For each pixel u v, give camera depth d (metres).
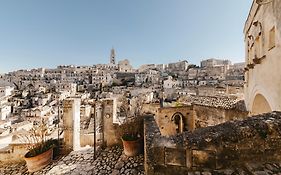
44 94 80.19
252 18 9.25
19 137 10.57
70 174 6.74
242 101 12.56
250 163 3.09
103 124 9.37
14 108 68.50
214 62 119.38
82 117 23.39
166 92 55.44
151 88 75.00
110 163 7.41
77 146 9.48
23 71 141.88
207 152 3.17
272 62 6.23
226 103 12.54
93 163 7.54
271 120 3.35
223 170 3.07
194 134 3.49
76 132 9.40
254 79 8.95
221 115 11.73
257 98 8.78
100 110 9.82
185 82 86.56
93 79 114.25
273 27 6.10
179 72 114.75
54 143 8.84
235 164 3.13
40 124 9.99
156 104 16.88
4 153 8.77
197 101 14.41
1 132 29.14
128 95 59.88
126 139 8.03
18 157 8.77
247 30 11.05
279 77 5.57
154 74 108.50
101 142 9.37
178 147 3.28
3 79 125.88
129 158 7.65
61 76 124.19
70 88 94.62
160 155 3.34
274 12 5.95
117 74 119.00
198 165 3.18
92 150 9.00
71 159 8.05
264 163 3.07
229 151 3.14
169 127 13.95
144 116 8.73
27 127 34.81
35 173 7.26
